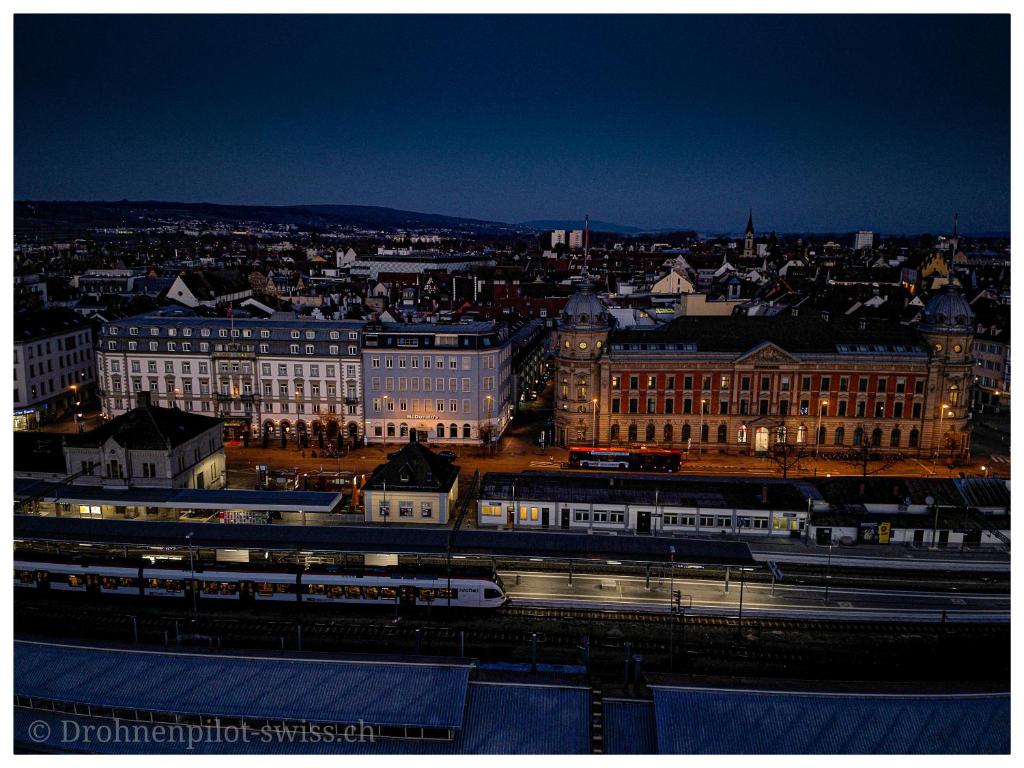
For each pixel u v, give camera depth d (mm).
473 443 132750
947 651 72125
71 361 157875
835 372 124500
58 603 80938
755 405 126438
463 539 84188
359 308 190625
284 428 135875
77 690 54656
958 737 49906
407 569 81250
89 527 87438
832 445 127000
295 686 55375
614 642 73625
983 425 146625
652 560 79625
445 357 130750
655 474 112438
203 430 109812
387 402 133250
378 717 52250
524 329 183875
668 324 134625
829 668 69500
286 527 87500
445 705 53375
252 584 80562
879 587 83938
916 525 93625
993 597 82000
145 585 81688
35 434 110188
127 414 104812
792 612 78938
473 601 79312
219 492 100000
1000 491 97625
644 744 51969
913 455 125375
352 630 75688
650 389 127562
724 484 101312
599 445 129625
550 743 51281
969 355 122250
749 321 134375
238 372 134875
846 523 93938
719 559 79750
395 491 99250
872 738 49969
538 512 98812
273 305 199375
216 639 72750
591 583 85500
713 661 70625
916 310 196625
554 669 63656
